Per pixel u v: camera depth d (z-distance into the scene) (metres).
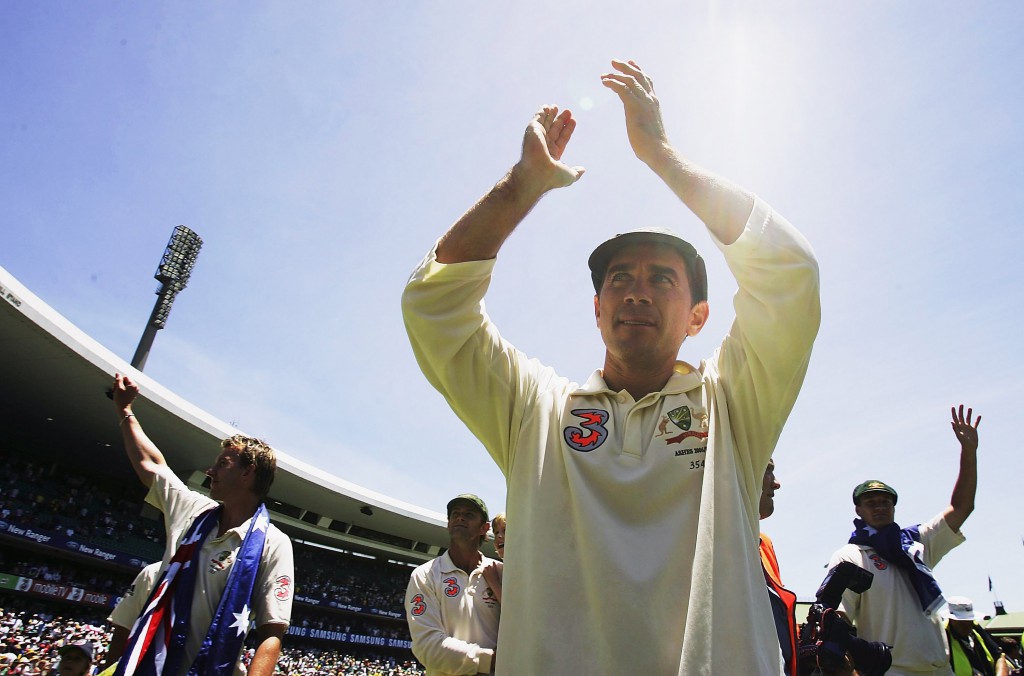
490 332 1.78
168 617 2.71
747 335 1.51
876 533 4.18
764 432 1.58
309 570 40.91
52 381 26.06
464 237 1.57
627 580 1.40
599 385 1.76
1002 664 4.93
